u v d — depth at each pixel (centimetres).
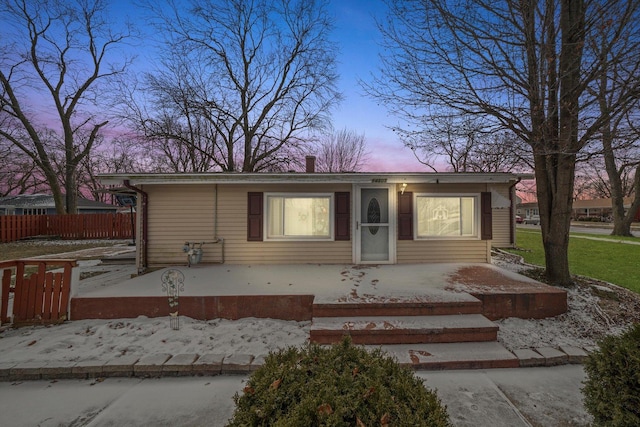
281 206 743
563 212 560
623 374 191
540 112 545
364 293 465
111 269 798
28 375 310
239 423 150
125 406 267
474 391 284
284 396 155
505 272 618
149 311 452
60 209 1978
